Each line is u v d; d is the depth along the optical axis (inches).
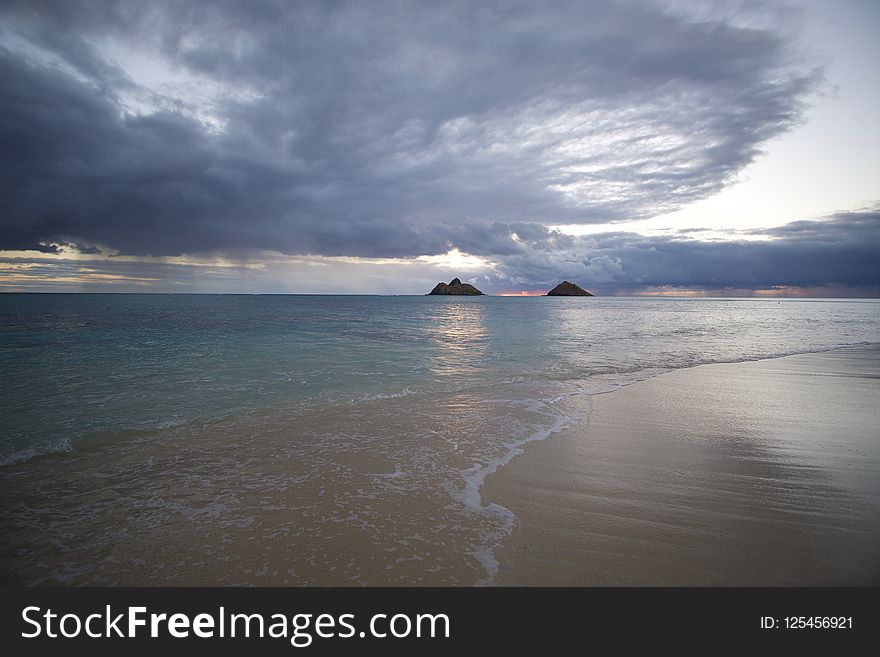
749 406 394.3
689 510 203.2
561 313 2338.8
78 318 1416.1
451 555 166.6
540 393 442.0
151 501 207.6
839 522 192.2
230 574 155.6
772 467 253.4
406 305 3447.3
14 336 895.7
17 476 234.8
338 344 828.6
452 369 579.2
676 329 1338.6
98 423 328.2
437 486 225.8
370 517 193.9
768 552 169.0
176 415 350.6
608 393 445.7
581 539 177.6
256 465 251.4
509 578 153.9
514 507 204.5
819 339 1067.3
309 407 378.3
